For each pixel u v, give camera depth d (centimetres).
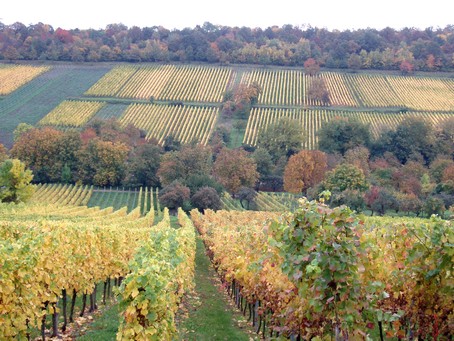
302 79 11575
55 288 1123
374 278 824
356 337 719
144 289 898
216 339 1224
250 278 1253
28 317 1009
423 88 10931
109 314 1450
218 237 2219
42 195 6762
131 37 13962
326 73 11756
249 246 1335
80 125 9531
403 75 11519
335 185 6406
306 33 14838
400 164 8269
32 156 7912
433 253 830
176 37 13412
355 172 6431
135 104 10544
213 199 6266
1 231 1688
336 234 678
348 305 686
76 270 1334
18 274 947
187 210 6206
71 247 1335
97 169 7712
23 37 13162
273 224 754
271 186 7906
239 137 9519
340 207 683
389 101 10475
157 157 7750
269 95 10981
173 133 9644
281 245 751
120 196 7269
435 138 8838
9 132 9088
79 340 1120
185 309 1562
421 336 891
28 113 9856
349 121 8975
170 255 1333
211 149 8656
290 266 715
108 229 1756
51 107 10125
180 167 7331
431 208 5450
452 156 8644
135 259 1031
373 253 829
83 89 10944
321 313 750
